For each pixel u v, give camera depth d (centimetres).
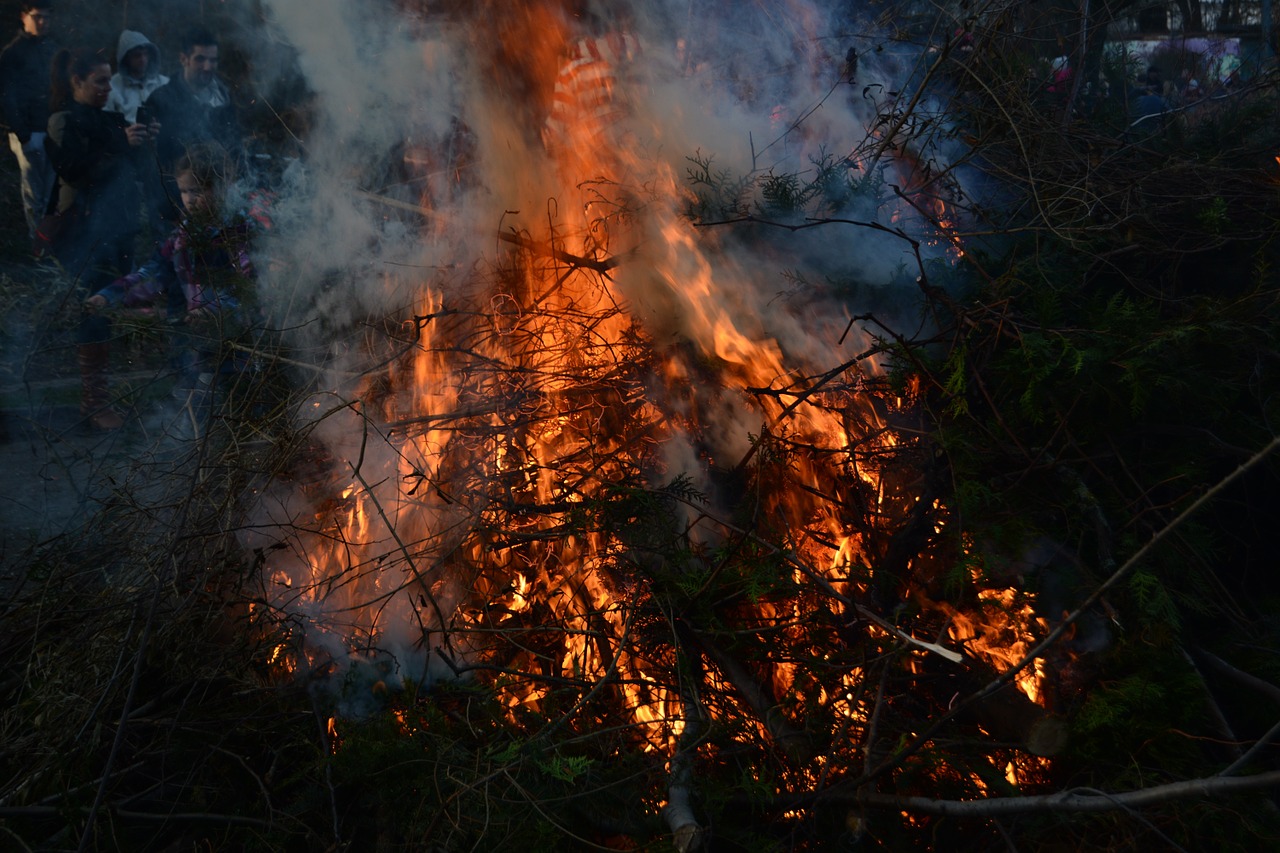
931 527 217
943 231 257
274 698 209
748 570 208
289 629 220
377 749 188
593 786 186
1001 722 189
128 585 226
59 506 314
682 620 206
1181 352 221
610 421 257
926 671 205
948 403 231
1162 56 461
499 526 237
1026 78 282
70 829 187
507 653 227
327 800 190
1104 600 196
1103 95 359
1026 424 226
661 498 230
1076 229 236
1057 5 349
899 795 178
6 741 198
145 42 433
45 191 493
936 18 301
